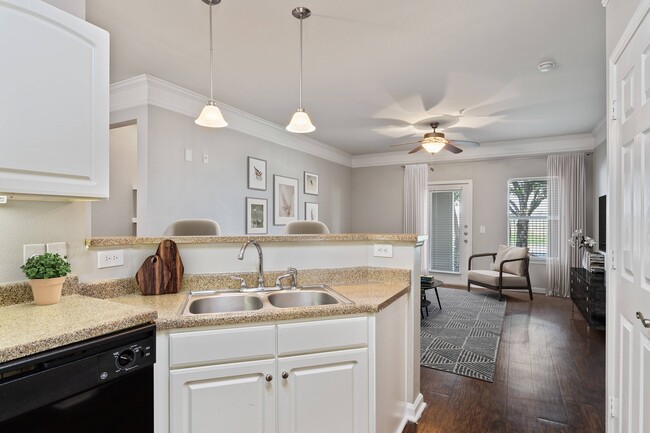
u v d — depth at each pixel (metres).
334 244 2.22
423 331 3.83
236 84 3.47
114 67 3.09
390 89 3.57
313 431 1.58
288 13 2.27
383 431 1.78
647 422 1.35
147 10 2.23
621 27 1.66
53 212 1.55
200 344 1.43
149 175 3.35
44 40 1.23
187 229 2.68
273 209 5.04
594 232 5.29
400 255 2.18
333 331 1.60
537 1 2.14
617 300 1.71
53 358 1.03
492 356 3.12
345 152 6.92
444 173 6.66
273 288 2.02
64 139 1.29
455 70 3.12
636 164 1.46
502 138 5.67
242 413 1.48
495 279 5.27
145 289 1.82
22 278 1.45
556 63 2.97
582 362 2.99
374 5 2.19
